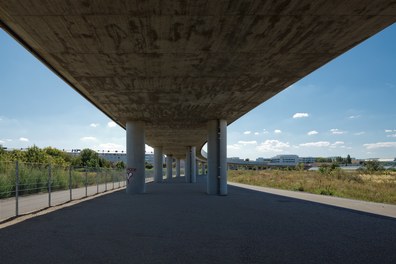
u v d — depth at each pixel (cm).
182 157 9706
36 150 5144
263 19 1104
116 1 983
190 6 1016
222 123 2948
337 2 994
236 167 17600
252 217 1487
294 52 1403
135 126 3025
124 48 1352
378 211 1738
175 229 1178
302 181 4947
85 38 1251
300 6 1018
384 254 848
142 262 762
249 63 1543
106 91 2042
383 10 1044
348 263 767
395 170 10269
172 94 2125
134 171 2961
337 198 2502
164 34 1220
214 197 2536
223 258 798
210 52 1402
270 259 793
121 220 1377
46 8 1023
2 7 1016
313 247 920
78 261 768
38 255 821
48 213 1587
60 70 1634
